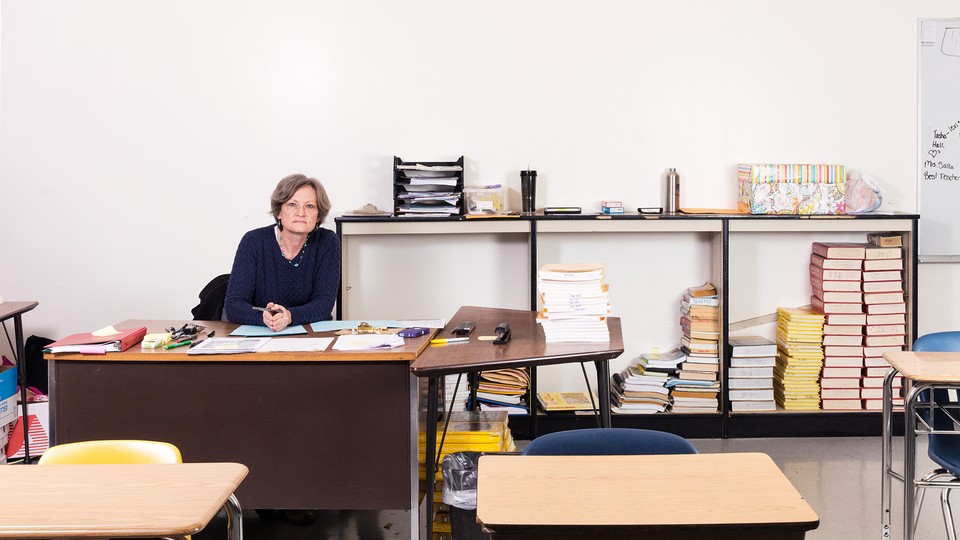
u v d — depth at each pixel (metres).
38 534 1.97
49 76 5.16
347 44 5.18
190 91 5.18
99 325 5.30
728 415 5.12
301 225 4.01
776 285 5.38
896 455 4.83
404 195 4.96
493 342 3.61
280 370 3.49
